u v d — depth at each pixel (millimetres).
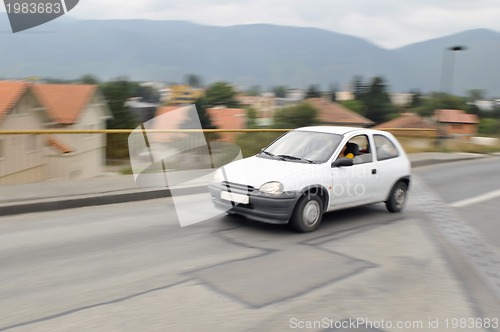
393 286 4266
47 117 23812
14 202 7098
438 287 4277
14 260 4824
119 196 7941
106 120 30516
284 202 5832
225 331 3295
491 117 68438
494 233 6484
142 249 5273
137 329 3301
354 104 55031
